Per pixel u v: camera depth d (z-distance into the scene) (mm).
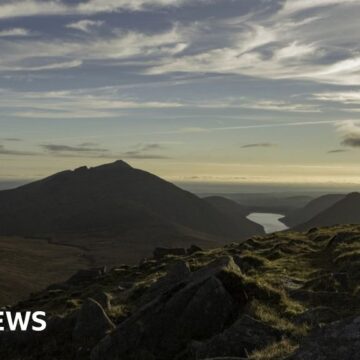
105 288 43750
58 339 23328
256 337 16000
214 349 15977
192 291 20766
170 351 18828
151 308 20578
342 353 10406
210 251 54000
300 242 46344
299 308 19797
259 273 31047
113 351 19422
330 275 24609
